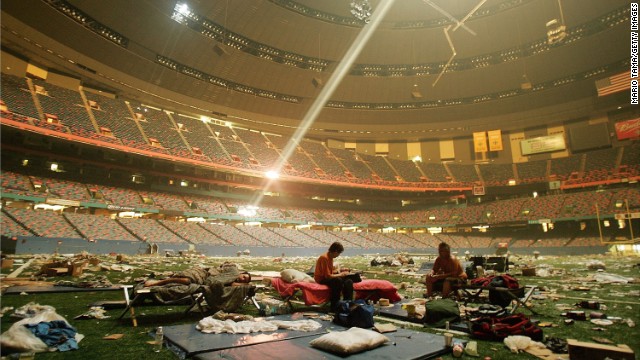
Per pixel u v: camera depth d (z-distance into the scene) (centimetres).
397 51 4769
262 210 4019
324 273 597
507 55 4725
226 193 4122
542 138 4884
